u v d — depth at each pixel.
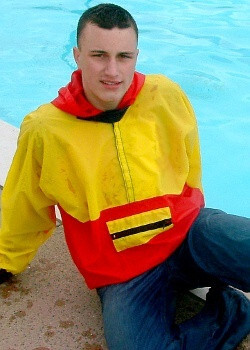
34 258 2.48
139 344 1.90
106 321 1.98
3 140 3.43
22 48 6.07
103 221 1.96
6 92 5.21
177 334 1.96
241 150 4.35
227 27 6.54
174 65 5.66
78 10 7.11
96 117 1.91
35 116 1.92
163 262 2.06
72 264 2.45
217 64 5.68
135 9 7.12
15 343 2.08
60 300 2.27
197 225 2.00
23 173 1.98
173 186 2.04
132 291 2.01
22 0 7.48
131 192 1.94
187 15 6.93
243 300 2.04
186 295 2.25
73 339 2.10
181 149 2.04
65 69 5.64
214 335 1.97
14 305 2.25
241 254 1.89
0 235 2.18
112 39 1.76
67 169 1.92
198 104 4.94
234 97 5.05
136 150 1.94
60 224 2.67
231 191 3.92
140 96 1.98
